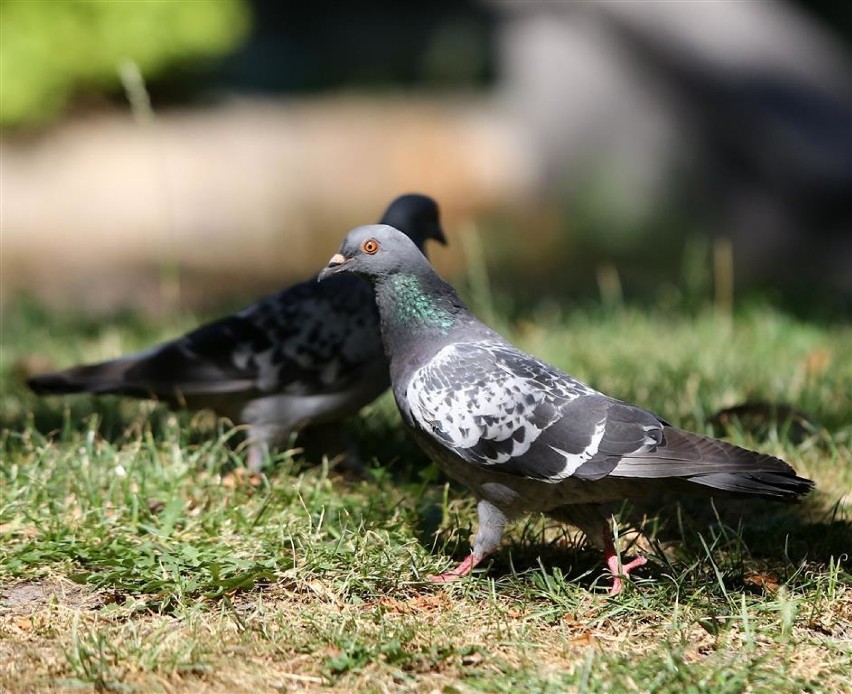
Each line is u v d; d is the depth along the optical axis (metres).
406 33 50.88
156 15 32.25
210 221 28.66
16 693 5.60
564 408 6.76
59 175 30.64
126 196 29.69
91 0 31.30
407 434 10.27
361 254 7.25
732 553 7.41
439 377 7.05
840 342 13.19
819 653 6.17
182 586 6.72
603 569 7.31
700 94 24.64
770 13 26.94
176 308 16.58
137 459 8.74
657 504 8.57
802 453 9.39
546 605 6.76
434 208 10.02
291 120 35.38
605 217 26.00
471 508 8.30
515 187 29.16
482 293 16.52
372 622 6.45
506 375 6.94
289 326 9.22
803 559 7.23
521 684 5.75
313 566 7.08
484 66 45.12
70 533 7.59
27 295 18.58
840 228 22.84
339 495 8.66
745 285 20.11
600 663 5.97
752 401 10.54
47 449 8.77
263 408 9.29
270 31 51.25
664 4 25.67
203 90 36.44
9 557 7.18
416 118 34.94
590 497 6.88
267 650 6.09
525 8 28.19
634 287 20.52
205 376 9.20
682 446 6.53
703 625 6.41
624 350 12.88
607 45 26.42
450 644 6.14
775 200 23.50
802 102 23.89
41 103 31.72
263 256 26.88
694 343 13.12
